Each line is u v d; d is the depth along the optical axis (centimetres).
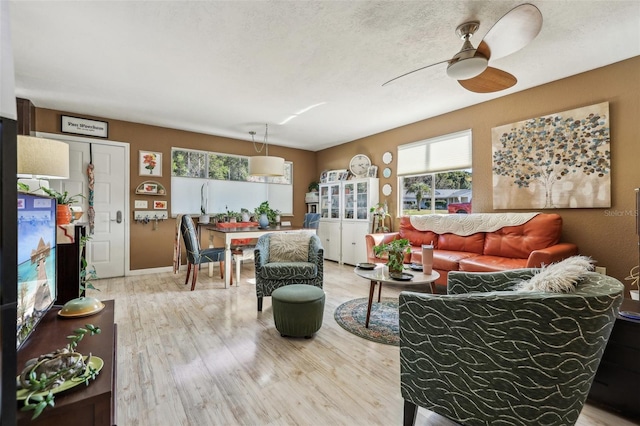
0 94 61
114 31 227
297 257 339
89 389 85
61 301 187
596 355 104
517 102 345
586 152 292
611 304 99
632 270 266
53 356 91
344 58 270
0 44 61
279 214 614
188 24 220
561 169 309
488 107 372
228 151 558
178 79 311
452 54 263
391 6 201
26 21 214
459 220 379
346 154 599
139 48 252
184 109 404
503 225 338
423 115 430
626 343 152
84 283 193
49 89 335
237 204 570
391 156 503
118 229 447
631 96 267
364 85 328
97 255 431
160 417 148
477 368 117
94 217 427
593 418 151
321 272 308
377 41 243
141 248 468
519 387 109
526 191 336
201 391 169
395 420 148
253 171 459
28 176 211
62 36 233
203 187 529
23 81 314
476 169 385
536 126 326
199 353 213
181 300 334
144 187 465
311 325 235
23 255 109
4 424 61
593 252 290
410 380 137
